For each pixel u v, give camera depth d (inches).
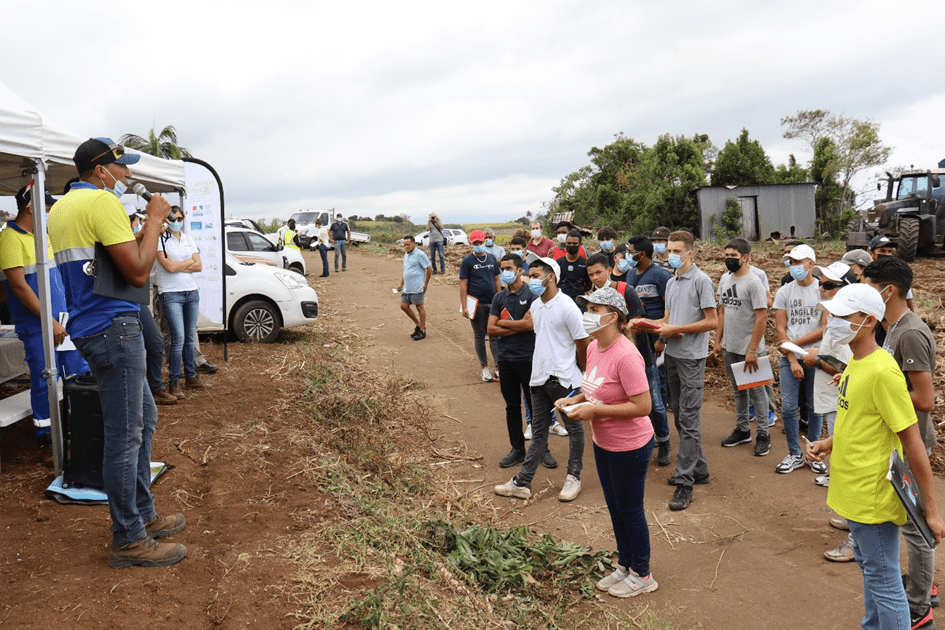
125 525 132.3
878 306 112.3
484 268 345.7
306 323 405.1
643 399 145.8
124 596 122.6
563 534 191.2
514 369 235.6
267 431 233.6
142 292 132.6
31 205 183.8
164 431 221.9
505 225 1967.3
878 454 113.2
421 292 439.8
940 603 147.7
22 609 116.7
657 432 238.4
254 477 193.8
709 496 210.2
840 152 1320.1
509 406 241.4
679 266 207.2
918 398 135.1
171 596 124.7
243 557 142.2
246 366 331.0
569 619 147.2
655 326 204.2
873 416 113.3
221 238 329.7
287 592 130.6
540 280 203.6
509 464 243.9
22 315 185.5
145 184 282.5
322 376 322.7
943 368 298.7
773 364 327.9
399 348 425.7
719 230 1080.8
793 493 208.8
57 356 190.1
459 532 177.3
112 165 133.0
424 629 127.6
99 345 126.3
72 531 149.3
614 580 161.5
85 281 125.6
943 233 751.1
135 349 129.5
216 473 192.2
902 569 159.2
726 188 1118.4
